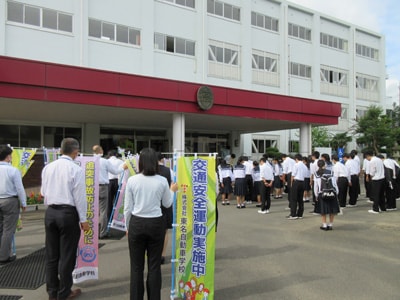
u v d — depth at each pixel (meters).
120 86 12.12
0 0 16.22
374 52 36.31
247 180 13.70
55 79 10.88
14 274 5.34
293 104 17.11
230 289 4.75
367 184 13.88
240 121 17.81
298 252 6.49
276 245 7.00
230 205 12.97
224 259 6.06
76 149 4.56
